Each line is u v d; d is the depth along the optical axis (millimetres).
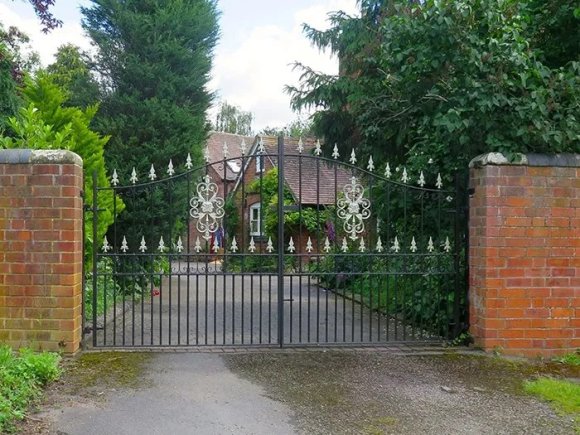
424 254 6047
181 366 5164
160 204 10984
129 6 11859
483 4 5473
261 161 5875
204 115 12578
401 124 8211
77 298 5426
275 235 13648
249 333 6953
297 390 4629
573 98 5477
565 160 5656
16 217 5230
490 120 5535
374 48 10680
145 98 11805
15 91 12102
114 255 5730
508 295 5617
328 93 11656
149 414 4035
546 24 6820
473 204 5883
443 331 6406
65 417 3912
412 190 7223
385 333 6969
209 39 12805
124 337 5980
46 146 5977
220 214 5812
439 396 4559
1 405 3766
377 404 4363
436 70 6051
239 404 4281
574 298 5684
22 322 5238
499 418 4125
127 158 11062
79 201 5473
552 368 5340
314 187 14875
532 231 5641
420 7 5805
